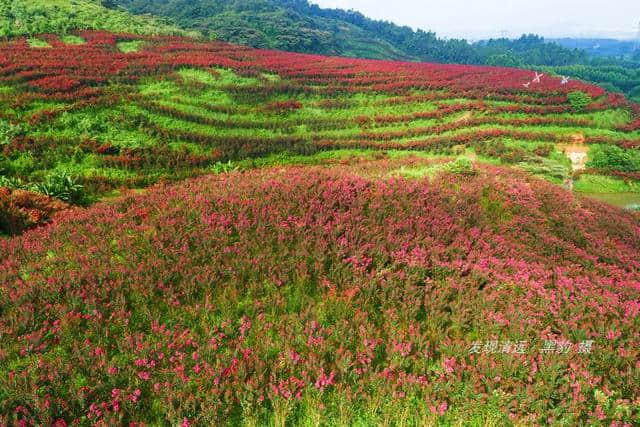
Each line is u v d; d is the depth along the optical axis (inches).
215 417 179.6
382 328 250.7
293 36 3336.6
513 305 267.4
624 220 581.9
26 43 1382.9
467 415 194.2
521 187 509.4
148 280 263.0
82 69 1179.3
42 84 1002.7
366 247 305.7
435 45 5885.8
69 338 223.3
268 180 448.5
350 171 534.9
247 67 1560.0
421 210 391.2
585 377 203.9
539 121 1459.2
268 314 253.9
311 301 258.2
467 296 269.0
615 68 4114.2
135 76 1223.5
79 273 273.1
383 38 5580.7
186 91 1205.1
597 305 271.0
